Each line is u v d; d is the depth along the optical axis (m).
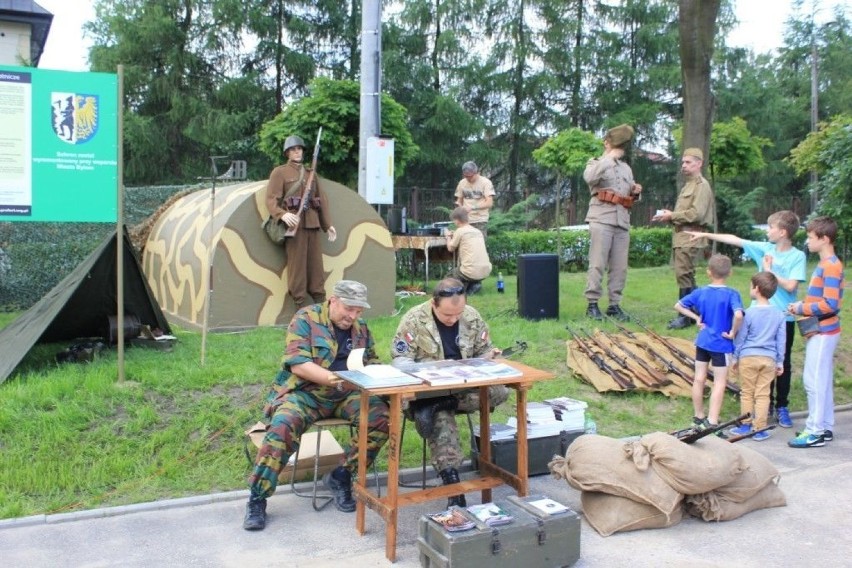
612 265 9.15
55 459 5.27
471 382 4.35
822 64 42.50
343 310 4.92
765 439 6.35
